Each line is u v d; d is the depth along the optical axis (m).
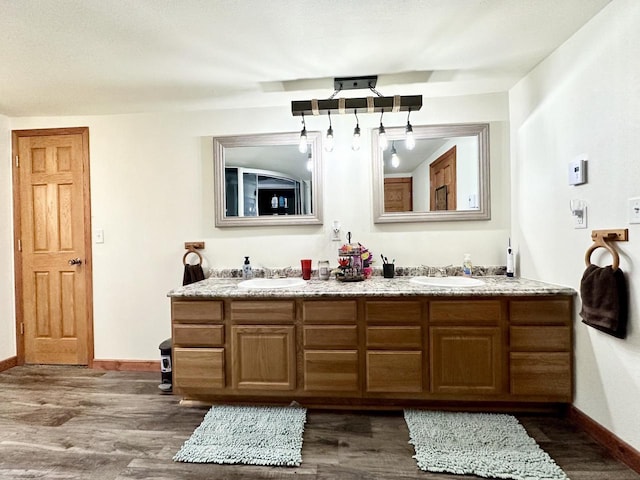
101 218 2.79
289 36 1.78
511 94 2.48
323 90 2.42
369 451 1.71
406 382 2.00
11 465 1.63
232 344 2.10
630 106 1.51
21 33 1.71
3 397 2.32
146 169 2.76
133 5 1.51
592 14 1.66
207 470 1.58
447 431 1.84
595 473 1.52
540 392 1.94
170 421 2.01
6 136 2.83
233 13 1.58
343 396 2.06
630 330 1.54
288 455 1.66
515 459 1.61
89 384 2.52
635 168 1.49
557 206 2.02
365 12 1.59
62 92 2.39
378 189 2.60
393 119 2.60
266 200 2.69
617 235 1.58
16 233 2.87
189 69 2.11
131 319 2.79
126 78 2.21
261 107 2.69
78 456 1.69
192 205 2.74
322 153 2.64
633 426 1.54
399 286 2.15
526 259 2.35
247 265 2.65
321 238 2.66
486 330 1.96
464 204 2.55
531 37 1.84
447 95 2.54
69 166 2.82
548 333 1.93
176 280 2.75
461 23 1.70
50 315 2.86
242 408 2.13
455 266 2.55
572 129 1.87
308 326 2.05
